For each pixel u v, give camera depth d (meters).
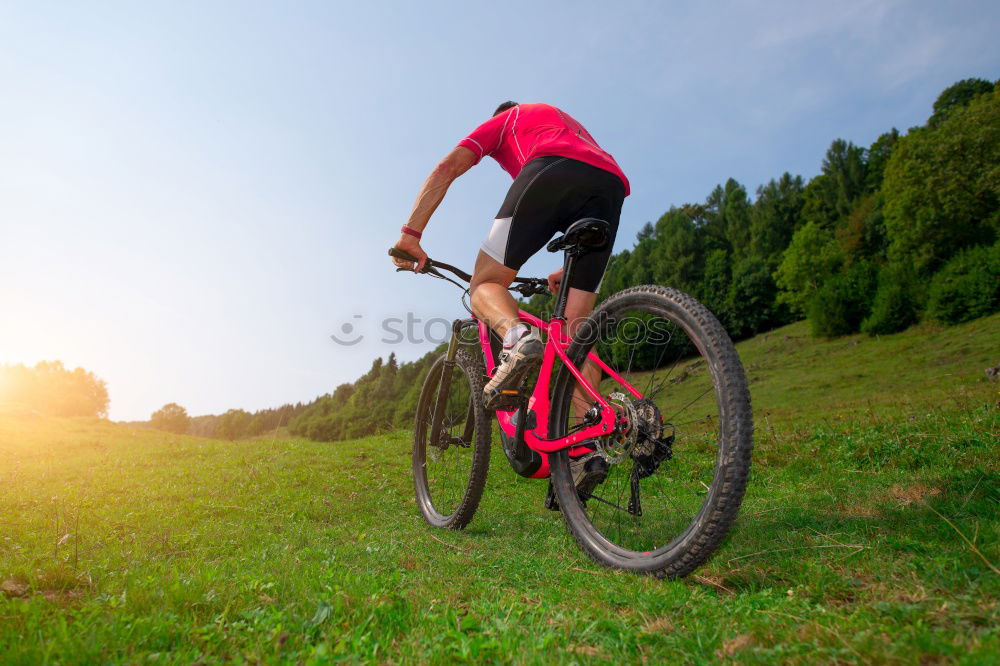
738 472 1.70
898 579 1.58
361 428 81.25
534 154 2.39
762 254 87.69
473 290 2.53
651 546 2.32
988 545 1.73
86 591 1.73
